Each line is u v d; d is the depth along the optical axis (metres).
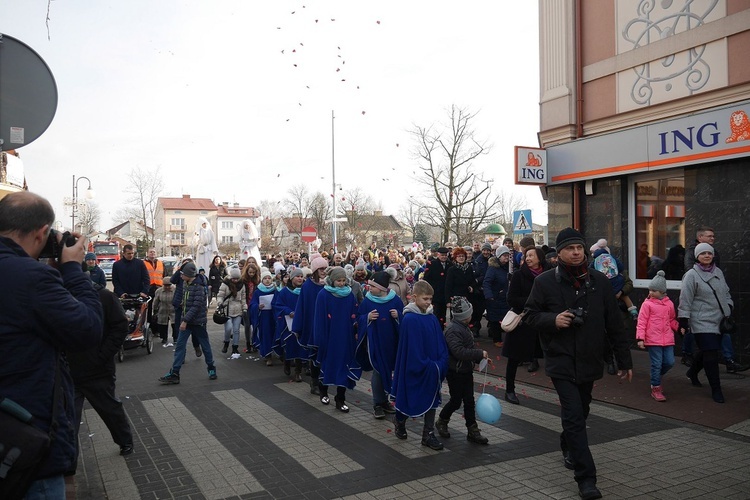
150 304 13.48
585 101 11.66
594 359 4.50
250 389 8.30
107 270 40.78
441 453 5.38
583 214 11.74
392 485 4.62
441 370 5.49
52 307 2.47
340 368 6.97
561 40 11.90
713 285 6.88
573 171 11.65
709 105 9.33
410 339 5.55
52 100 3.83
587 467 4.29
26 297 2.43
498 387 8.12
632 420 6.37
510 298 7.23
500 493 4.43
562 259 4.67
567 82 11.81
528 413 6.74
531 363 8.95
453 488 4.54
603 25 11.24
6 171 6.27
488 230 19.38
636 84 10.56
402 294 10.30
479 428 6.16
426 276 11.80
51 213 2.72
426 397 5.46
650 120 10.32
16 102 3.76
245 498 4.42
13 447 2.27
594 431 5.97
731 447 5.41
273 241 77.38
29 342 2.45
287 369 9.38
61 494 2.58
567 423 4.43
